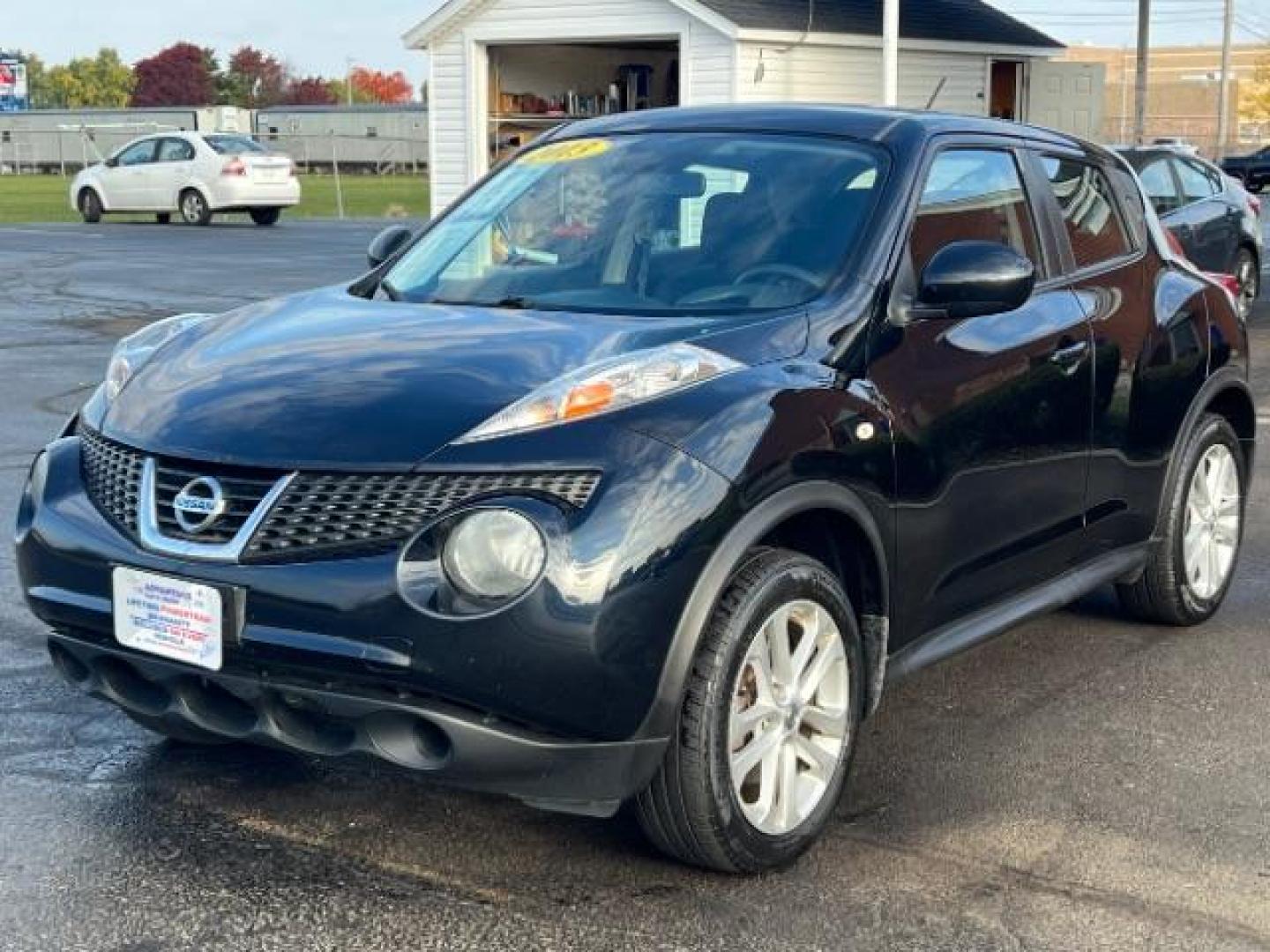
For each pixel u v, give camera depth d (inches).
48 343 547.8
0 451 354.3
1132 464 214.4
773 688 152.0
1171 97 3326.8
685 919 145.3
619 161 197.8
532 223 194.2
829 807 159.6
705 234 181.0
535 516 135.4
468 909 146.9
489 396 144.9
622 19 810.8
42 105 5748.0
